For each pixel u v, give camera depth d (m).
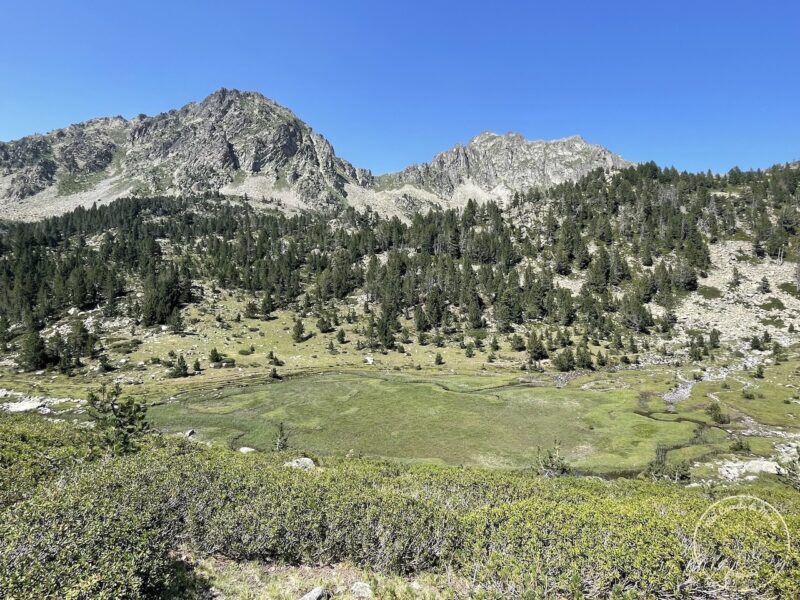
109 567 9.25
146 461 18.33
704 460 56.50
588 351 125.56
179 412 80.50
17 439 27.08
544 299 171.38
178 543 13.62
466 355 135.38
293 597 11.74
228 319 159.12
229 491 15.21
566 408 79.81
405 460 58.47
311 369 119.44
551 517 12.44
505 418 75.00
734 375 105.12
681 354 129.50
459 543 13.36
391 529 13.56
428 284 186.00
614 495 22.59
